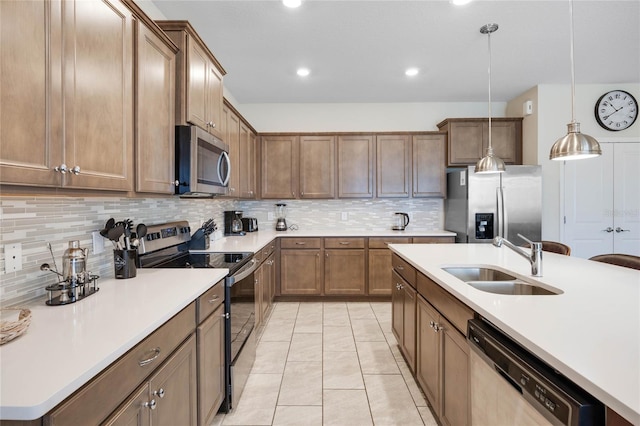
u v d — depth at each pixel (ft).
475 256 7.34
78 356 2.72
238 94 13.32
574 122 5.55
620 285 4.82
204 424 4.97
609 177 12.33
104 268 5.58
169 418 3.92
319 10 7.50
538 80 11.89
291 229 14.67
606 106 12.31
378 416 6.05
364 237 12.91
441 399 5.42
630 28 8.34
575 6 7.38
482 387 3.97
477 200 11.82
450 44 9.11
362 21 7.95
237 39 8.79
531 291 5.49
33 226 4.20
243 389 6.89
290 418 5.99
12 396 2.18
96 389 2.67
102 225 5.57
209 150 6.81
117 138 4.33
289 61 10.16
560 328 3.18
